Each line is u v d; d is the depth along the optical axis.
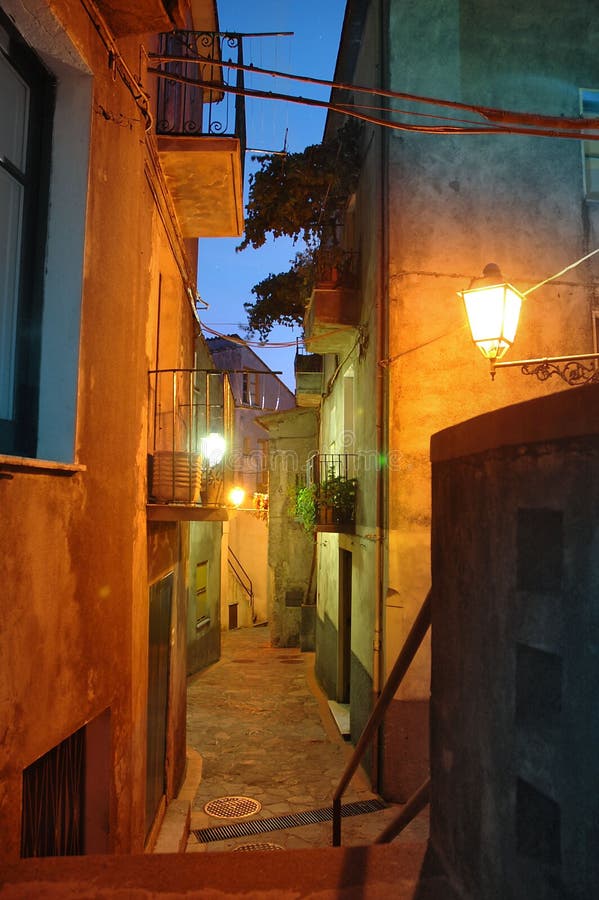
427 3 8.83
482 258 8.62
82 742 3.97
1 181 3.36
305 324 12.36
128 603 4.53
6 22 3.34
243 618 23.12
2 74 3.38
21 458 2.75
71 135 3.73
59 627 3.27
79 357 3.57
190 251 9.38
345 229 12.18
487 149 8.73
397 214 8.60
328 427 14.98
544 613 1.43
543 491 1.44
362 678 9.45
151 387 6.09
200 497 6.12
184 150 6.04
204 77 9.36
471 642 1.86
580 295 8.69
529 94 8.79
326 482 10.72
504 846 1.61
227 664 16.17
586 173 9.00
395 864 2.26
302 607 18.20
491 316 5.48
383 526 8.48
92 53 3.75
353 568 10.56
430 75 8.73
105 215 4.01
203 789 8.14
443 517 2.15
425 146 8.68
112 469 4.16
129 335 4.61
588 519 1.26
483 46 8.80
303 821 7.21
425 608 2.45
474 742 1.83
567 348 8.60
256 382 28.59
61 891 2.15
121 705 4.32
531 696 1.48
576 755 1.29
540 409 1.45
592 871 1.23
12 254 3.45
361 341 10.01
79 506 3.56
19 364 3.50
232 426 7.81
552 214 8.75
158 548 6.11
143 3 3.84
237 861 2.29
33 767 3.27
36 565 2.99
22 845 3.15
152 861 2.30
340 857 2.30
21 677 2.83
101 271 3.93
